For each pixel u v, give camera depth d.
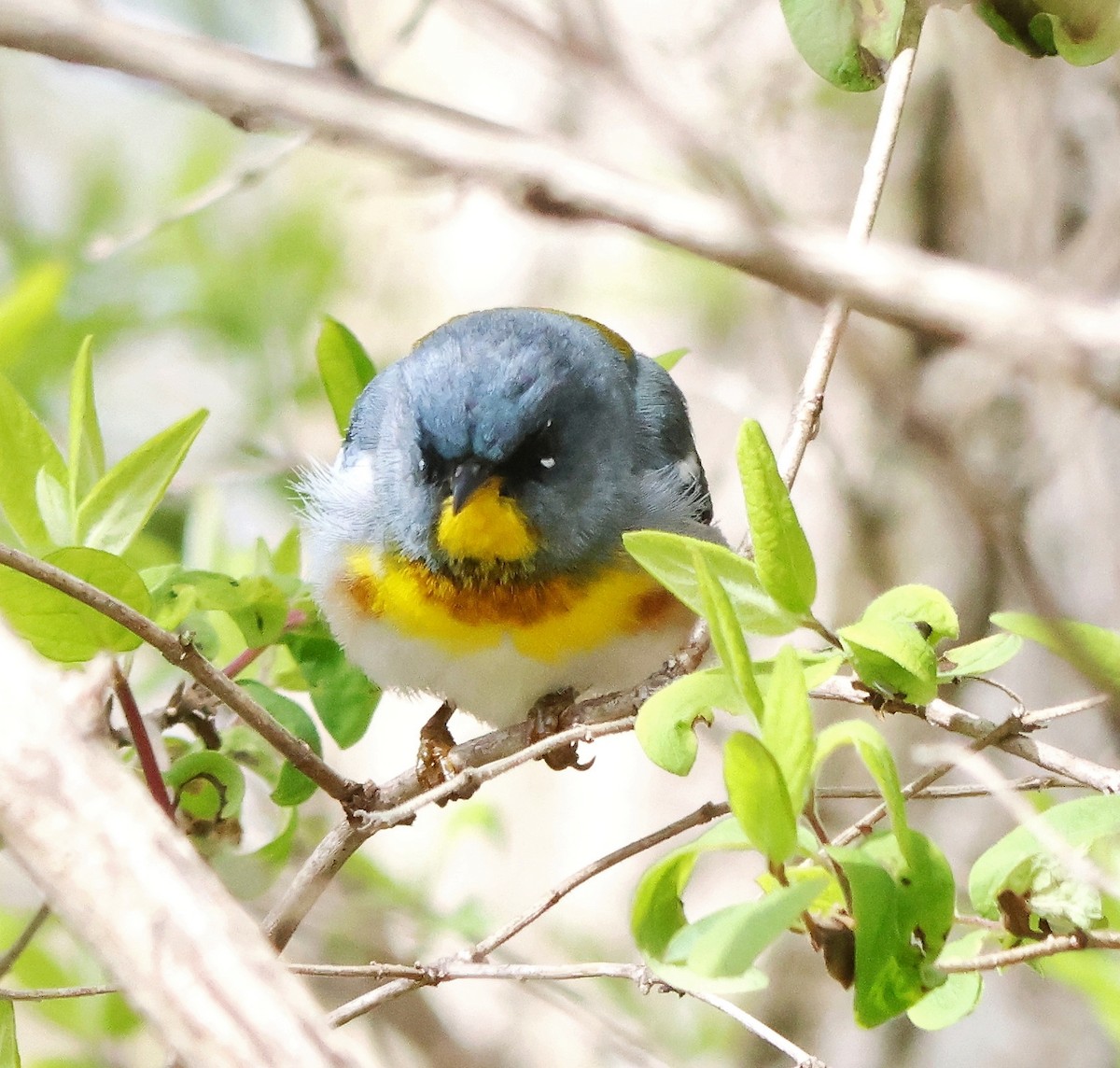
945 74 12.18
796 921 5.64
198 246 14.91
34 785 4.16
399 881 11.88
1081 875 5.37
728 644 5.44
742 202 4.46
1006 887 5.93
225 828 7.77
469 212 15.16
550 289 14.51
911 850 5.30
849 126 12.09
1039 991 12.27
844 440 12.64
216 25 14.66
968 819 12.18
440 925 11.07
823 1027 12.81
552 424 8.91
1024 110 11.36
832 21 7.98
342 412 9.79
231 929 4.05
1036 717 6.27
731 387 13.00
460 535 8.75
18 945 7.21
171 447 7.31
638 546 6.29
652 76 8.14
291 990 3.99
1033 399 11.41
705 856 13.38
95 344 13.78
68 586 6.07
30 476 7.39
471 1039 13.73
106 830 4.13
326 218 15.33
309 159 15.52
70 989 6.61
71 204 15.67
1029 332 4.30
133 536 7.24
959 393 11.23
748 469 6.12
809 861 5.54
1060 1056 12.07
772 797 5.11
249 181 9.18
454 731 14.85
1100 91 11.12
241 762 8.01
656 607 9.09
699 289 13.52
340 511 9.23
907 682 6.09
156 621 7.72
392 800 7.01
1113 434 11.52
